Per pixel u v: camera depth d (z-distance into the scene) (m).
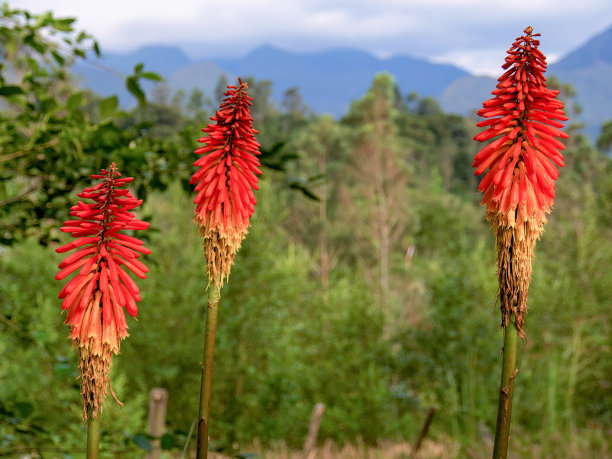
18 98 3.54
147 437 3.64
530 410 11.59
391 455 10.38
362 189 31.16
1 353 8.72
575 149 43.44
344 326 13.30
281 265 13.73
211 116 2.47
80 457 6.68
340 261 30.44
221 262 2.43
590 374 13.10
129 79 3.60
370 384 12.39
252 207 2.52
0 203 4.04
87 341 2.09
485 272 13.66
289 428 12.18
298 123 76.75
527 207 2.33
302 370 12.96
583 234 15.54
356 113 46.91
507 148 2.44
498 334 12.77
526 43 2.29
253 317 12.62
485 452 10.07
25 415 3.77
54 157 3.80
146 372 12.23
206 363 2.37
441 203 35.28
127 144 3.79
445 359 12.60
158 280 12.60
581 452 9.79
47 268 10.95
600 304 14.16
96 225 2.11
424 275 15.26
